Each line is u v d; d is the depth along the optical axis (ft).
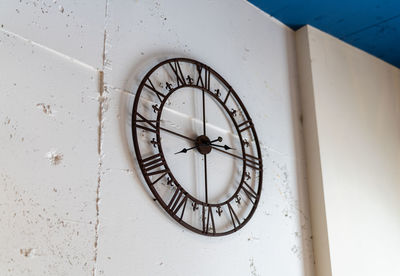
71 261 3.26
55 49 3.63
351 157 6.00
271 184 5.16
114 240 3.53
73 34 3.79
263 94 5.52
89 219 3.44
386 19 6.14
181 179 4.20
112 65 3.99
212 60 5.03
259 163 4.99
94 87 3.80
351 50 6.81
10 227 3.02
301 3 5.79
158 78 4.33
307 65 6.07
